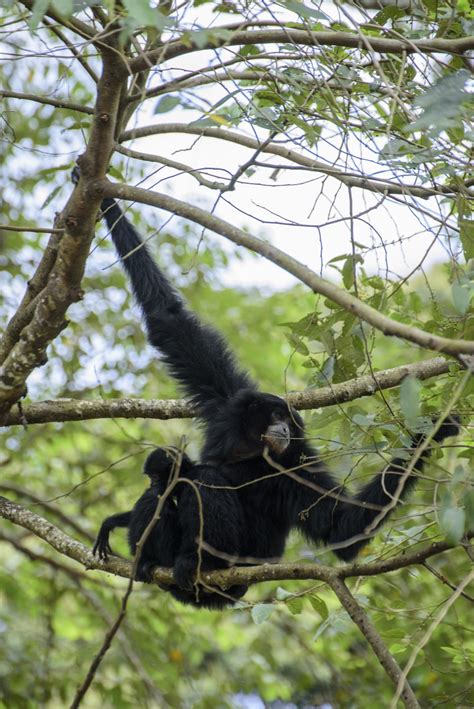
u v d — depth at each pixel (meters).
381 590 14.53
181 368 12.76
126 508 19.38
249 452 11.85
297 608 10.41
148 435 20.19
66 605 21.19
